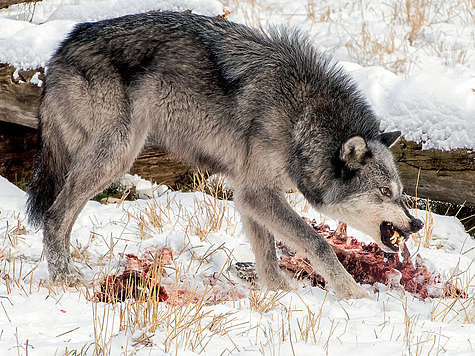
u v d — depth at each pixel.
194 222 12.02
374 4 23.70
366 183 9.64
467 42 20.34
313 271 10.26
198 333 6.88
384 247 9.83
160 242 11.01
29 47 14.20
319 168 9.88
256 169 10.06
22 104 14.29
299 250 9.84
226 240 11.27
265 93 9.92
